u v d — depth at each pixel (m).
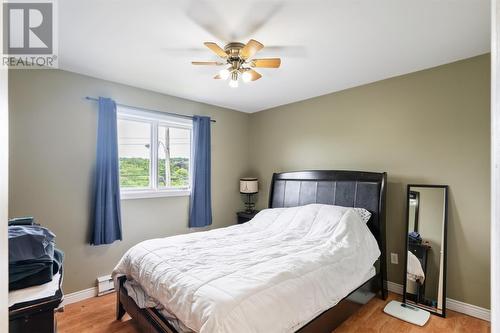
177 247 2.30
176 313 1.57
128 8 1.76
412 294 2.66
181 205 3.73
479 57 2.45
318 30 2.03
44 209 2.62
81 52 2.38
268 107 4.31
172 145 3.77
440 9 1.77
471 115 2.48
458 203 2.54
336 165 3.48
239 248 2.30
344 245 2.35
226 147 4.33
